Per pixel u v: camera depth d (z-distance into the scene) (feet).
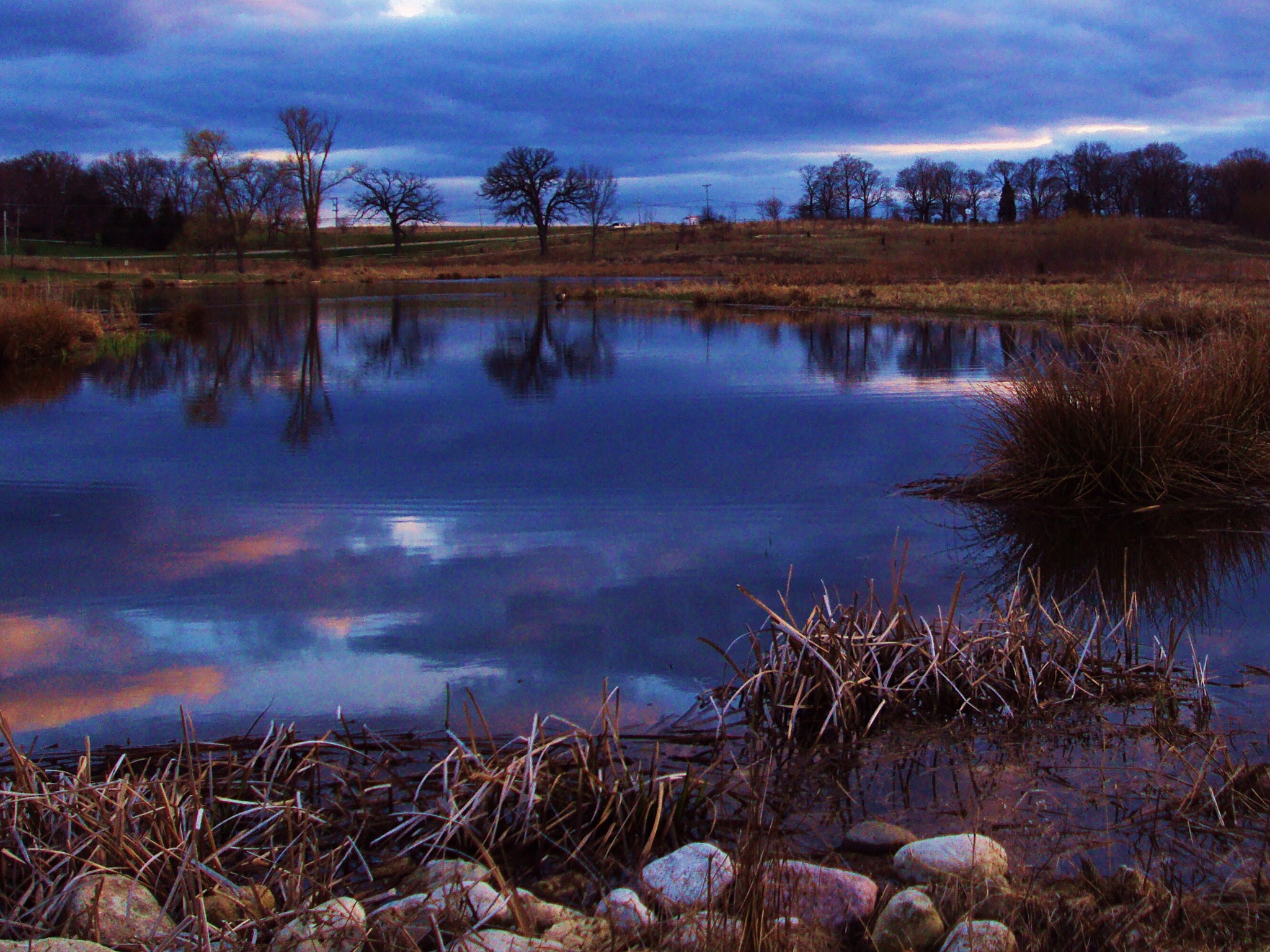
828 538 18.99
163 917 7.64
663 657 13.50
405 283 173.78
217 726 11.66
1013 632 12.50
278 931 7.49
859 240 269.23
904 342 61.52
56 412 35.78
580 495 22.85
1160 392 21.70
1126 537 18.83
